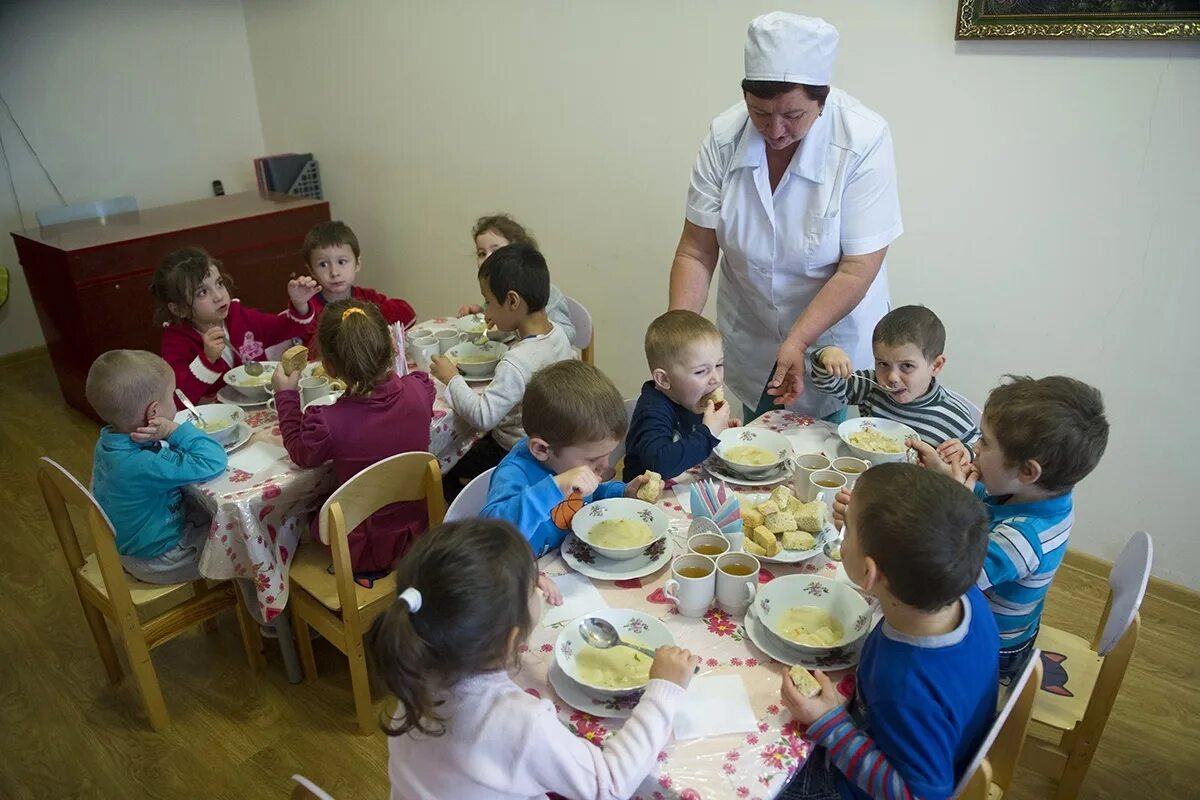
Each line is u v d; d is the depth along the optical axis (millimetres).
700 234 2250
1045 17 2125
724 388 3207
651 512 1540
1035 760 1581
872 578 1108
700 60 2812
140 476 1835
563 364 1588
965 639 1126
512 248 2252
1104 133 2162
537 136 3430
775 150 2049
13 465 3344
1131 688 2154
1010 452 1391
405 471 1875
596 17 3033
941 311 2607
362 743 2020
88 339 3455
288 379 2039
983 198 2406
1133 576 1457
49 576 2662
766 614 1296
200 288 2389
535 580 1103
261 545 1847
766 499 1634
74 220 3844
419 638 996
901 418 1983
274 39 4473
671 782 1042
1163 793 1865
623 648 1224
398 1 3701
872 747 1095
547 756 1012
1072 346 2396
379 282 4539
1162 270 2188
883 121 2000
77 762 1981
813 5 2535
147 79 4418
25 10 3963
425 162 3965
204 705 2143
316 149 4555
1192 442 2289
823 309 2025
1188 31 1951
